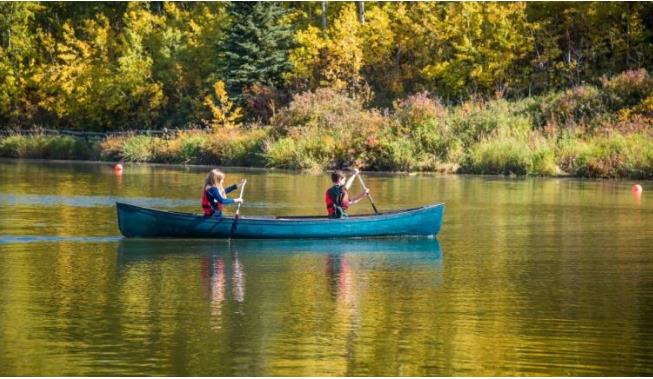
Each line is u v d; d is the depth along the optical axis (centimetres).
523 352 2403
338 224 4225
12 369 2259
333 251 3956
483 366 2289
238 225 4200
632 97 9100
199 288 3175
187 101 12519
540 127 8881
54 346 2452
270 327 2645
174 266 3591
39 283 3253
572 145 8275
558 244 4131
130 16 13538
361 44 11644
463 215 5175
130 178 8025
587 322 2711
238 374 2227
